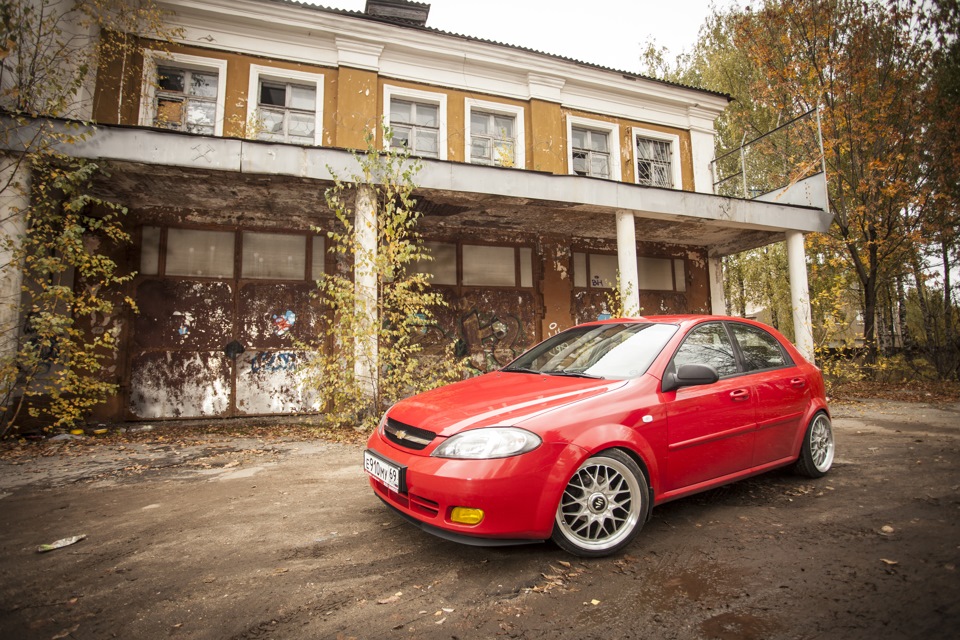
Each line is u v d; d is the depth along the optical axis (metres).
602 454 2.70
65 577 2.50
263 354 8.12
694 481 3.12
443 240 9.44
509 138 10.91
